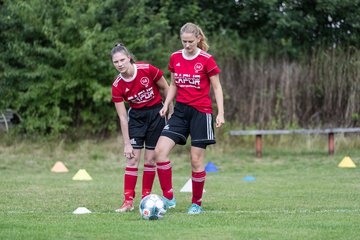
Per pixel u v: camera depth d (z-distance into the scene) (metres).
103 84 38.66
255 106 42.22
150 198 15.80
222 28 49.44
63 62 38.72
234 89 42.28
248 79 42.41
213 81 17.05
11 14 38.34
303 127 42.53
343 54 43.41
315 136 41.19
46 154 36.69
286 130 38.72
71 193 22.27
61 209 18.22
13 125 39.81
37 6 38.31
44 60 38.66
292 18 47.59
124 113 17.88
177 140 17.58
